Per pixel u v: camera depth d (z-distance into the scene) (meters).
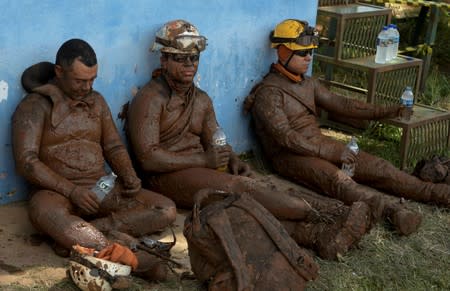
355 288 4.82
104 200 5.18
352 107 6.80
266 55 6.82
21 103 5.16
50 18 5.34
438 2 9.43
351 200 5.95
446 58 10.78
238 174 6.07
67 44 5.04
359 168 6.43
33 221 4.88
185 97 5.88
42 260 4.78
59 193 4.98
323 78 8.18
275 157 6.57
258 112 6.48
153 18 5.91
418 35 9.87
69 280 4.52
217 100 6.56
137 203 5.30
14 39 5.20
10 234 5.08
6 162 5.40
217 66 6.46
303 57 6.47
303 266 4.41
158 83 5.79
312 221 5.22
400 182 6.29
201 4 6.20
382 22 7.82
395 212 5.52
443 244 5.57
